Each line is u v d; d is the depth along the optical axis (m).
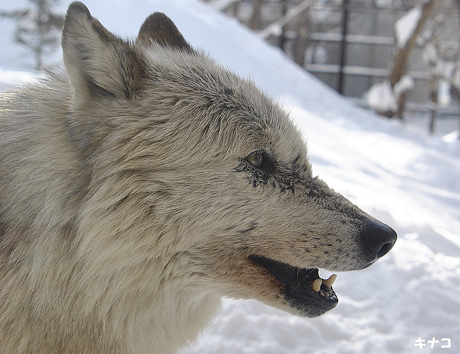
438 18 19.72
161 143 2.17
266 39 24.06
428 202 6.53
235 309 3.51
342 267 2.31
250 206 2.24
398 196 6.18
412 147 10.66
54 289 2.16
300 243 2.28
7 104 2.55
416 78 23.31
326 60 24.11
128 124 2.16
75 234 2.14
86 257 2.13
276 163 2.34
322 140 8.59
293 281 2.38
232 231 2.23
